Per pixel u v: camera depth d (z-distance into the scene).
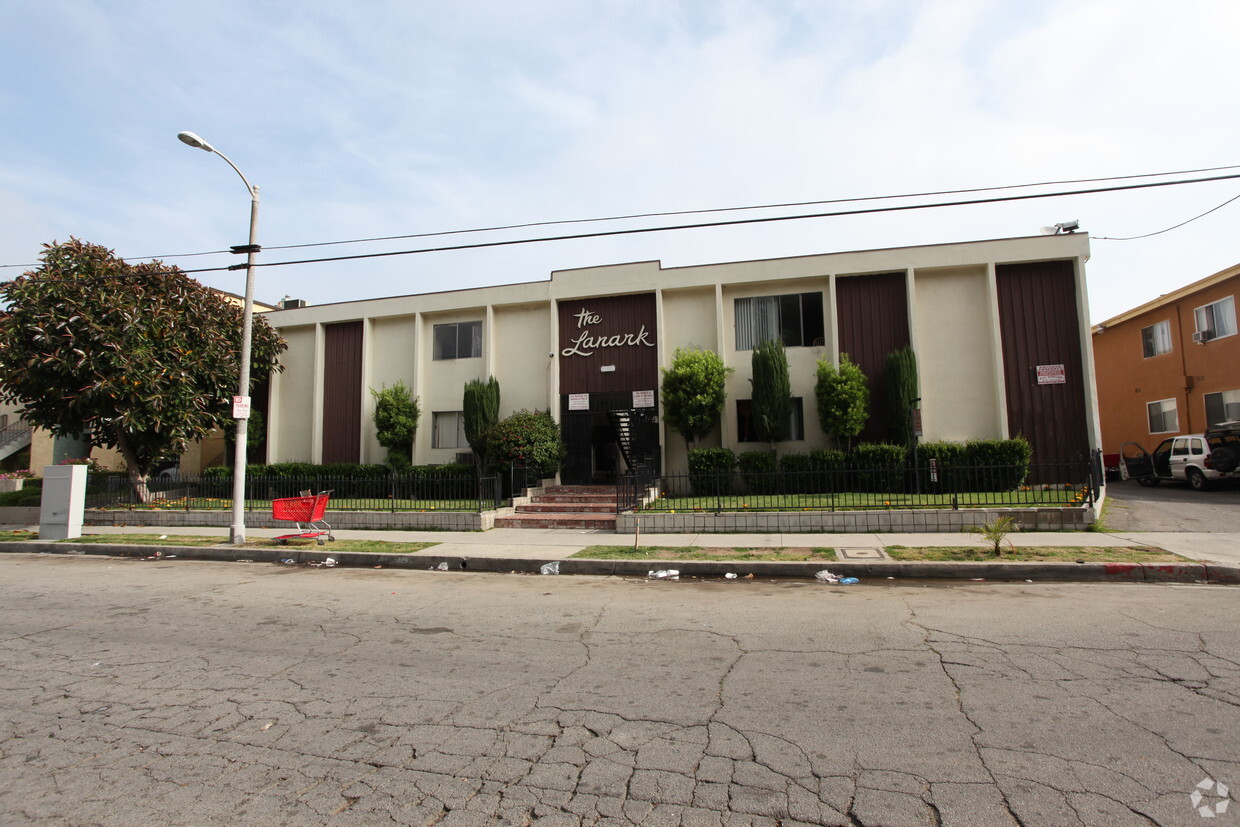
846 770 3.63
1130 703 4.47
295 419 23.25
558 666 5.60
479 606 8.14
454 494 17.59
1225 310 23.00
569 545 12.27
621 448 21.23
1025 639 6.07
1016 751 3.80
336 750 4.01
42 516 14.51
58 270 17.27
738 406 19.41
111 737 4.25
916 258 18.19
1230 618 6.75
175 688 5.16
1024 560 9.48
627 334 20.34
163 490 18.67
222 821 3.23
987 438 17.53
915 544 11.03
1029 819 3.10
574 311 20.91
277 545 12.92
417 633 6.81
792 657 5.70
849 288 18.88
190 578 10.43
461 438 21.72
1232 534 11.42
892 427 17.53
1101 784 3.40
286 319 23.31
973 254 17.84
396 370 22.42
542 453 18.75
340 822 3.20
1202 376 23.94
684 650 6.00
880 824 3.09
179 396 17.78
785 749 3.90
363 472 21.11
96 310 16.92
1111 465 26.61
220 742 4.15
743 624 6.92
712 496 16.97
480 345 21.80
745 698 4.75
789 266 19.00
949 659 5.51
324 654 6.06
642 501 15.66
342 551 12.06
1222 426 21.81
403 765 3.80
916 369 17.52
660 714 4.48
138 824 3.21
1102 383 29.55
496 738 4.14
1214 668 5.16
